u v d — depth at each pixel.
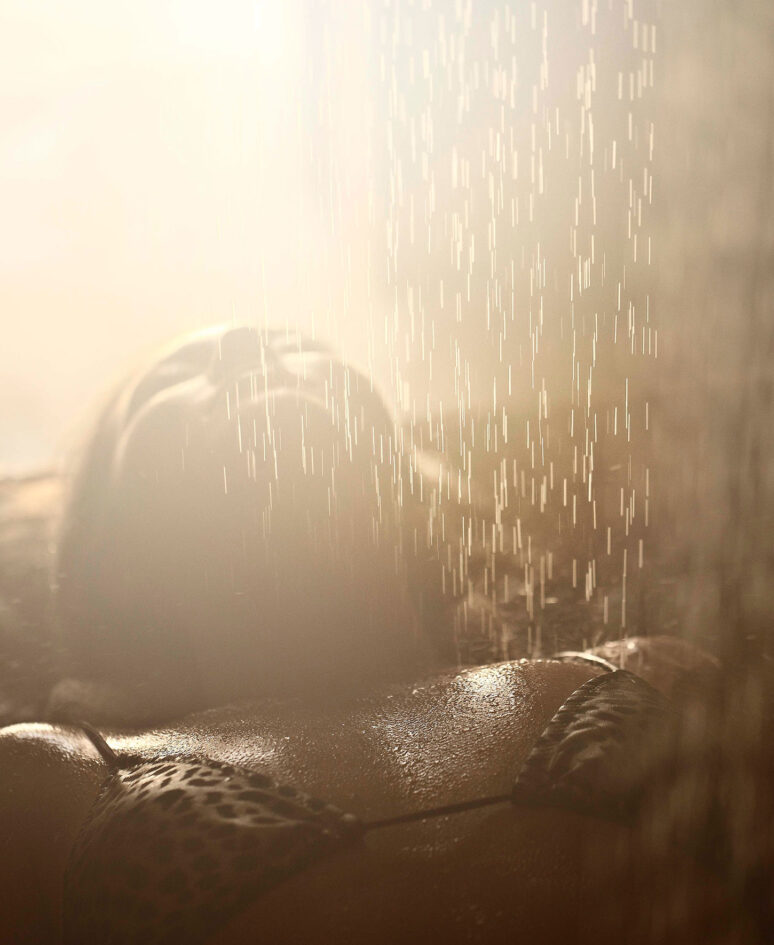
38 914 0.87
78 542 1.26
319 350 1.29
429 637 1.21
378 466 1.21
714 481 1.78
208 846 0.83
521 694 0.95
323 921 0.81
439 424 2.14
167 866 0.83
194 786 0.87
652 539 1.71
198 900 0.82
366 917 0.81
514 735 0.91
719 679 0.99
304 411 1.19
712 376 2.08
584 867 0.83
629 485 1.88
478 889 0.82
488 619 1.48
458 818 0.85
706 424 1.96
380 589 1.16
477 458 1.99
